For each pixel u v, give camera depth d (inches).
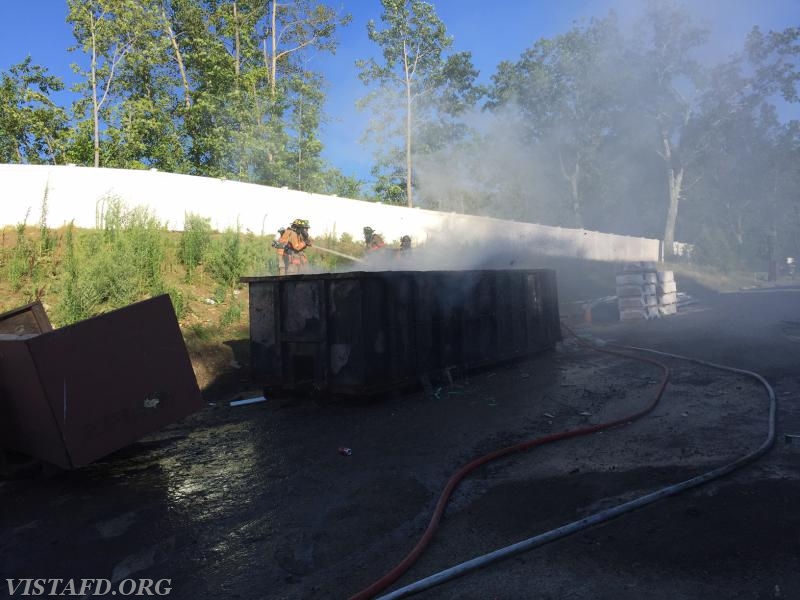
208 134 932.0
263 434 224.7
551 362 354.0
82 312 328.2
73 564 126.6
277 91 969.5
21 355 167.5
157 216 513.0
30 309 228.1
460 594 106.1
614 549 117.8
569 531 125.7
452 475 169.0
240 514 149.4
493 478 165.8
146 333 189.9
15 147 935.7
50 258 406.0
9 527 148.0
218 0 1031.0
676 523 127.1
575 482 157.6
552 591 104.7
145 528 143.6
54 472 185.6
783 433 186.5
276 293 276.4
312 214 614.9
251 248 488.4
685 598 99.1
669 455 173.5
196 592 113.0
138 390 185.8
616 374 302.7
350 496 157.5
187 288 411.8
